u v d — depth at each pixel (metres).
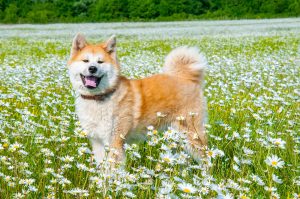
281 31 29.64
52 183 3.94
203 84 5.96
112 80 5.16
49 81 9.91
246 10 55.22
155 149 5.16
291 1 55.75
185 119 5.58
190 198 3.31
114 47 5.42
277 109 6.87
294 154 4.79
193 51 5.89
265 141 4.81
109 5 55.66
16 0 60.25
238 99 7.70
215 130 5.92
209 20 52.19
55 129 5.45
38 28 42.53
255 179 3.78
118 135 5.23
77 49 5.47
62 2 58.69
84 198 3.62
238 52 17.97
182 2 57.22
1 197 3.68
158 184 3.85
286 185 4.26
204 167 4.50
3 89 8.82
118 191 3.67
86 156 4.96
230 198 3.23
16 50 20.30
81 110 5.23
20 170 3.98
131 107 5.27
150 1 56.12
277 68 11.77
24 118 5.57
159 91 5.50
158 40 24.91
